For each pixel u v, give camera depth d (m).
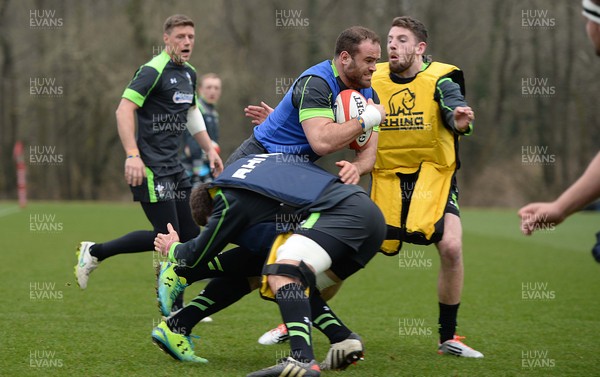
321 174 14.48
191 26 20.89
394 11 103.00
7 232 49.38
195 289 27.92
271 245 14.52
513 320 22.00
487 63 103.69
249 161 14.88
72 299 24.55
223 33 104.50
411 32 17.72
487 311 23.55
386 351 17.61
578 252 41.59
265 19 104.56
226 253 15.67
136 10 98.44
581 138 104.44
